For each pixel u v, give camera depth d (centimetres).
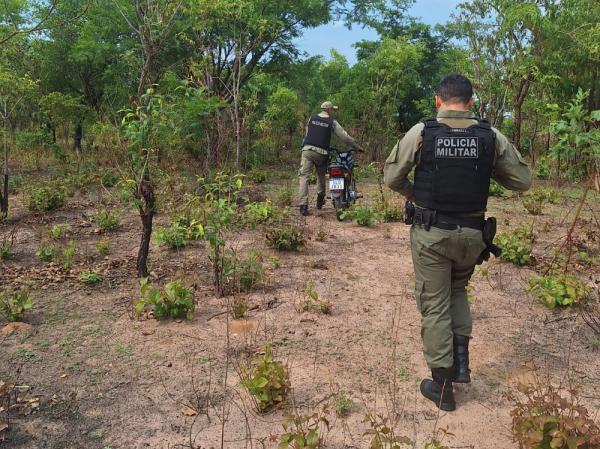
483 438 287
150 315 435
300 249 622
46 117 1489
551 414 261
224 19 964
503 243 595
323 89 2377
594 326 425
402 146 306
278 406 309
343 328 418
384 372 353
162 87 924
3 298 443
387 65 1859
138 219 798
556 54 1384
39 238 673
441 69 2517
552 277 492
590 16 1393
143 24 550
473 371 358
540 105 1427
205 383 337
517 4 1401
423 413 308
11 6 1209
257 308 451
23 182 1048
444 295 308
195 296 476
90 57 1517
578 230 757
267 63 1822
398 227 772
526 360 373
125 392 327
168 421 299
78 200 945
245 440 282
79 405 313
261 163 1697
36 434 286
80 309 448
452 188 294
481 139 292
